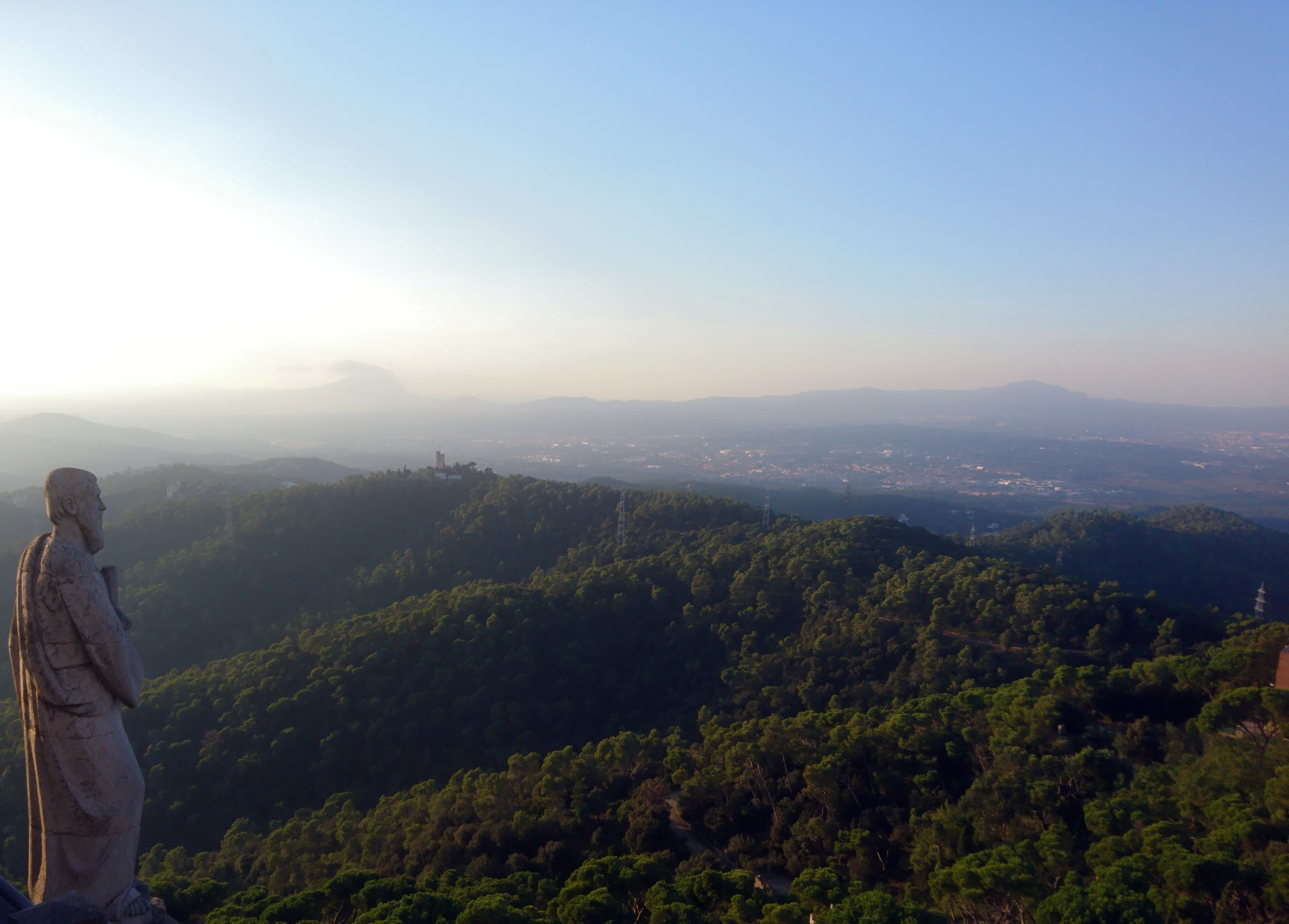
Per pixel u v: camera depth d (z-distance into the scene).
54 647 10.52
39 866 11.00
